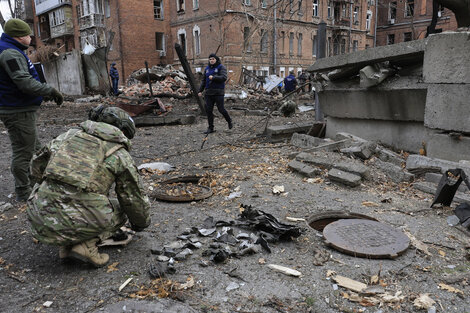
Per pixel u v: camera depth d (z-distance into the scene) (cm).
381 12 4672
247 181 516
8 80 383
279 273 274
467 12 532
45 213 254
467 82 485
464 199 420
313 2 3878
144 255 303
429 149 554
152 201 441
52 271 280
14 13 3109
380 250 300
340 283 257
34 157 272
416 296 244
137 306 234
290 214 397
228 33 2941
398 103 600
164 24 3659
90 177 255
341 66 647
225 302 239
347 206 421
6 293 252
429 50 521
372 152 594
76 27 3928
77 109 1598
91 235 264
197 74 2044
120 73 3453
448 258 299
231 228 350
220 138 887
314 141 700
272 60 3384
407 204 430
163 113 1238
